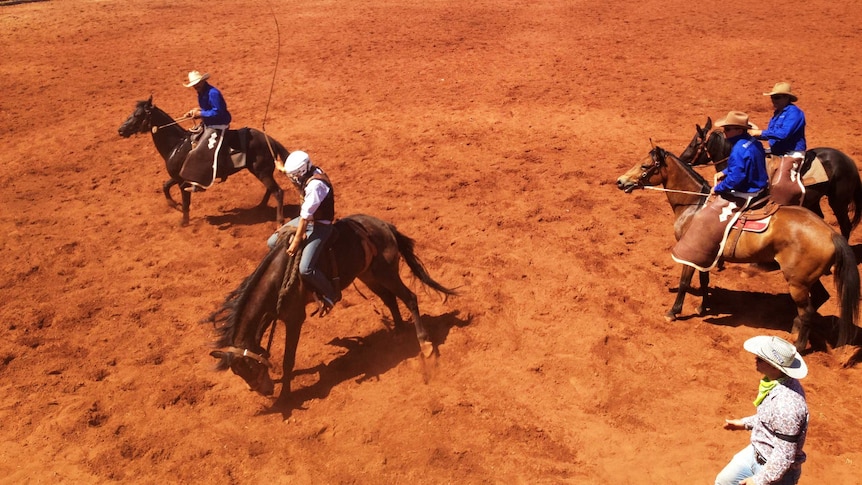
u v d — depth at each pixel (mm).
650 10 26453
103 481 6195
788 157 8312
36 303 9148
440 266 9789
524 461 6312
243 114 16500
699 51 20609
